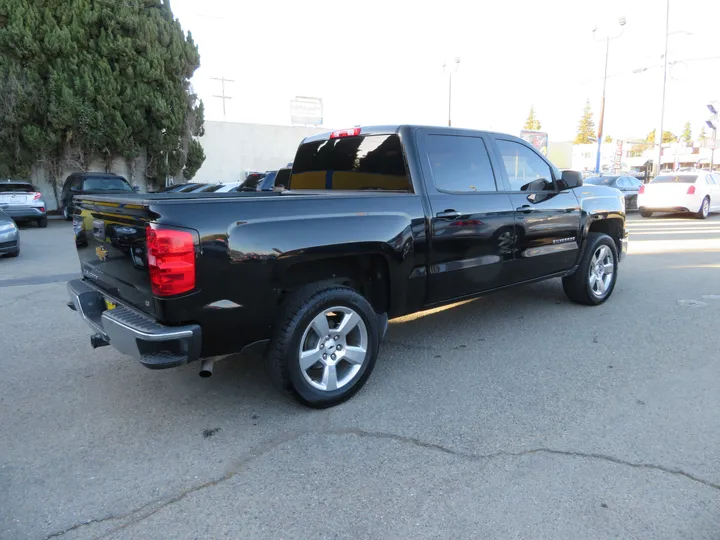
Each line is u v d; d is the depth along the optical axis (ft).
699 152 184.85
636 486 9.05
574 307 20.67
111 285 12.09
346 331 12.27
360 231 12.25
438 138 14.75
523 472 9.51
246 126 100.63
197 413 12.02
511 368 14.44
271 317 11.19
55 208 74.23
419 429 11.15
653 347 15.93
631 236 43.01
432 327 18.30
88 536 8.01
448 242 14.39
